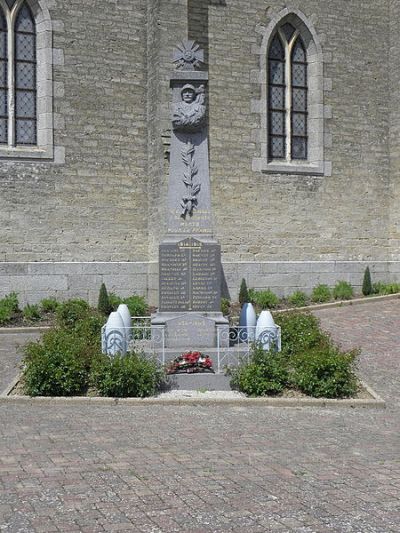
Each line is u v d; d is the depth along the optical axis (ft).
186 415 30.76
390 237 76.64
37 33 64.54
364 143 75.82
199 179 40.57
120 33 66.80
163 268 39.58
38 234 63.72
